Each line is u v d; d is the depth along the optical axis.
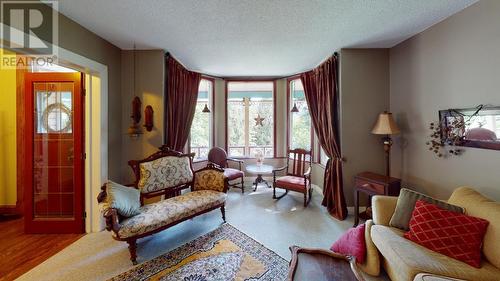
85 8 2.09
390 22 2.45
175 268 2.02
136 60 3.16
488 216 1.61
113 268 2.03
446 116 2.40
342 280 1.35
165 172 2.90
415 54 2.79
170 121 3.40
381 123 2.88
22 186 3.24
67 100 2.71
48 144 2.70
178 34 2.68
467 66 2.20
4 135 3.25
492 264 1.50
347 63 3.21
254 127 5.11
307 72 4.10
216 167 3.20
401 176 3.05
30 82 2.62
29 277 1.91
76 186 2.68
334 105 3.39
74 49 2.32
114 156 2.99
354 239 2.02
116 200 2.12
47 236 2.60
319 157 4.35
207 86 4.84
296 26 2.50
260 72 4.47
